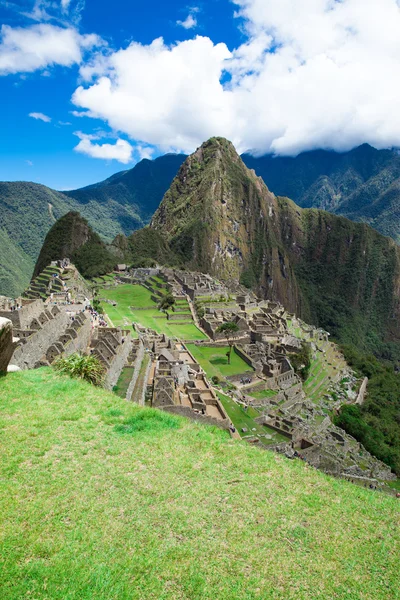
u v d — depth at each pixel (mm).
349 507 14367
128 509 12141
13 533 10555
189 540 11273
